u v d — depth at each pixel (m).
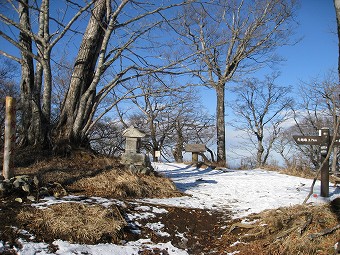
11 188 6.07
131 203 6.77
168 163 16.78
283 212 6.12
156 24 9.64
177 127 27.59
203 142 31.08
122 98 9.91
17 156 8.69
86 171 8.22
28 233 4.91
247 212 7.09
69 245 4.87
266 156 29.97
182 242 5.75
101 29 10.37
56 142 9.49
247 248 5.40
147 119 27.00
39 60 9.34
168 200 7.67
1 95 19.03
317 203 6.91
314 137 8.70
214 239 5.96
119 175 8.17
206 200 8.17
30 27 10.08
